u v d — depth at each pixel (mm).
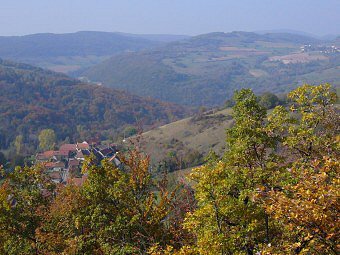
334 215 9352
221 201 12945
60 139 138625
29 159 94250
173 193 19172
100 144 109188
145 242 17719
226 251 12672
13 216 20391
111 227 17688
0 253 19812
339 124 16984
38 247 19641
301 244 10961
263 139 14828
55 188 23219
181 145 93125
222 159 16484
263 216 13008
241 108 16016
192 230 14445
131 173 19297
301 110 17656
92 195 18688
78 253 17922
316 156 15438
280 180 13570
